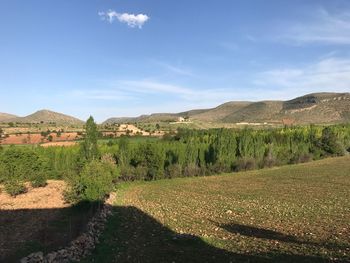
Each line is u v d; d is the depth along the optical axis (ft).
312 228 80.48
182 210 108.06
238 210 106.01
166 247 67.97
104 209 102.47
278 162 259.60
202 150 232.12
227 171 231.71
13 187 119.96
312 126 362.53
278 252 61.77
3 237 75.41
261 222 88.58
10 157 146.10
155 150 203.82
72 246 65.00
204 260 59.62
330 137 314.14
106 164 133.39
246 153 249.55
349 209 103.14
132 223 90.02
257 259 58.49
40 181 137.69
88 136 183.52
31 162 150.51
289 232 77.41
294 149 286.87
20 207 102.94
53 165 182.70
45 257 58.03
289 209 105.29
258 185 167.73
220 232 79.00
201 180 195.21
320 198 125.29
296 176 196.03
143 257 62.59
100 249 67.41
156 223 89.86
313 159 291.99
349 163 257.34
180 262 59.36
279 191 146.10
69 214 95.96
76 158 180.34
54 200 112.47
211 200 127.65
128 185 178.81
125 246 69.51
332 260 56.24
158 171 203.62
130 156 205.05
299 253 60.70
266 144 283.18
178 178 206.90
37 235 76.43
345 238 70.64
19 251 66.90
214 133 301.63
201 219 93.97
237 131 294.25
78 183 101.91
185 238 72.74
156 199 132.05
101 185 101.19
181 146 225.56
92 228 78.79
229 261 58.23
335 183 165.27
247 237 73.67
